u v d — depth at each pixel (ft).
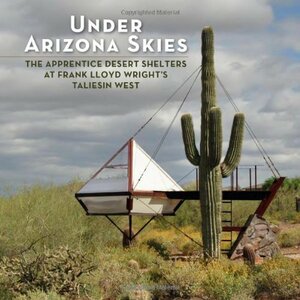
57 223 65.00
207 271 53.67
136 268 55.16
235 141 67.00
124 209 72.54
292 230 92.48
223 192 70.23
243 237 68.08
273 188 70.18
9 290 47.03
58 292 47.21
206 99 66.44
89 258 50.83
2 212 63.00
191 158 67.72
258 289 49.78
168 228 100.32
